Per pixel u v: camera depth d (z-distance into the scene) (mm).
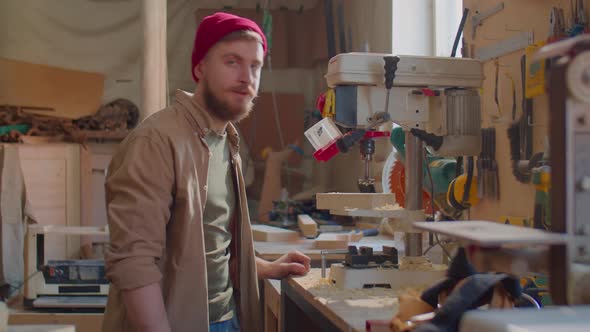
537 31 1925
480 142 1862
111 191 1695
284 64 6133
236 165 1985
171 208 1742
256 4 6109
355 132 1829
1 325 1061
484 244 824
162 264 1745
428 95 1843
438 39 3518
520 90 2012
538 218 1742
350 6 4941
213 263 1897
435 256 2285
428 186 2213
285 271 2018
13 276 4164
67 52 5863
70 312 2941
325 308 1474
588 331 699
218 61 1780
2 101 5414
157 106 3693
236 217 2027
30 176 4449
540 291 1568
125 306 1650
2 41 5781
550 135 873
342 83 1805
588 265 825
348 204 1908
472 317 780
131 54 5902
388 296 1577
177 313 1731
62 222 4535
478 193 2221
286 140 5957
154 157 1665
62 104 5516
